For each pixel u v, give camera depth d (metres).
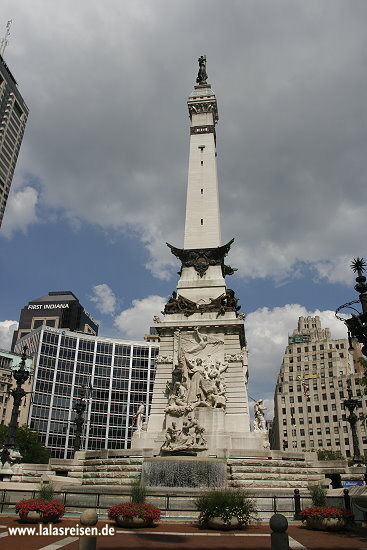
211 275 50.97
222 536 18.91
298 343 137.38
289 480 35.22
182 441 38.06
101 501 26.44
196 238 54.41
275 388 141.12
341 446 118.62
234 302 48.53
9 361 107.00
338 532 20.50
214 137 64.12
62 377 116.81
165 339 47.00
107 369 123.62
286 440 126.62
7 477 35.91
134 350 128.50
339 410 122.44
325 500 23.45
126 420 120.25
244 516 21.06
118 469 36.44
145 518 20.81
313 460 38.97
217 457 37.16
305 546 16.56
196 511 23.27
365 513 23.42
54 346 118.19
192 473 32.97
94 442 115.19
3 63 144.62
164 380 45.00
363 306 20.27
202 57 72.19
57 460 39.91
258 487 33.66
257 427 40.88
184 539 17.88
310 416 126.12
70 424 113.69
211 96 64.44
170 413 41.09
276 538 12.01
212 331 46.03
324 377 128.12
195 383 42.69
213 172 59.00
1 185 138.88
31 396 108.69
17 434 73.88
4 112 142.75
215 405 41.38
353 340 21.78
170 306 48.44
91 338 124.75
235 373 43.66
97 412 118.31
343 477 37.31
